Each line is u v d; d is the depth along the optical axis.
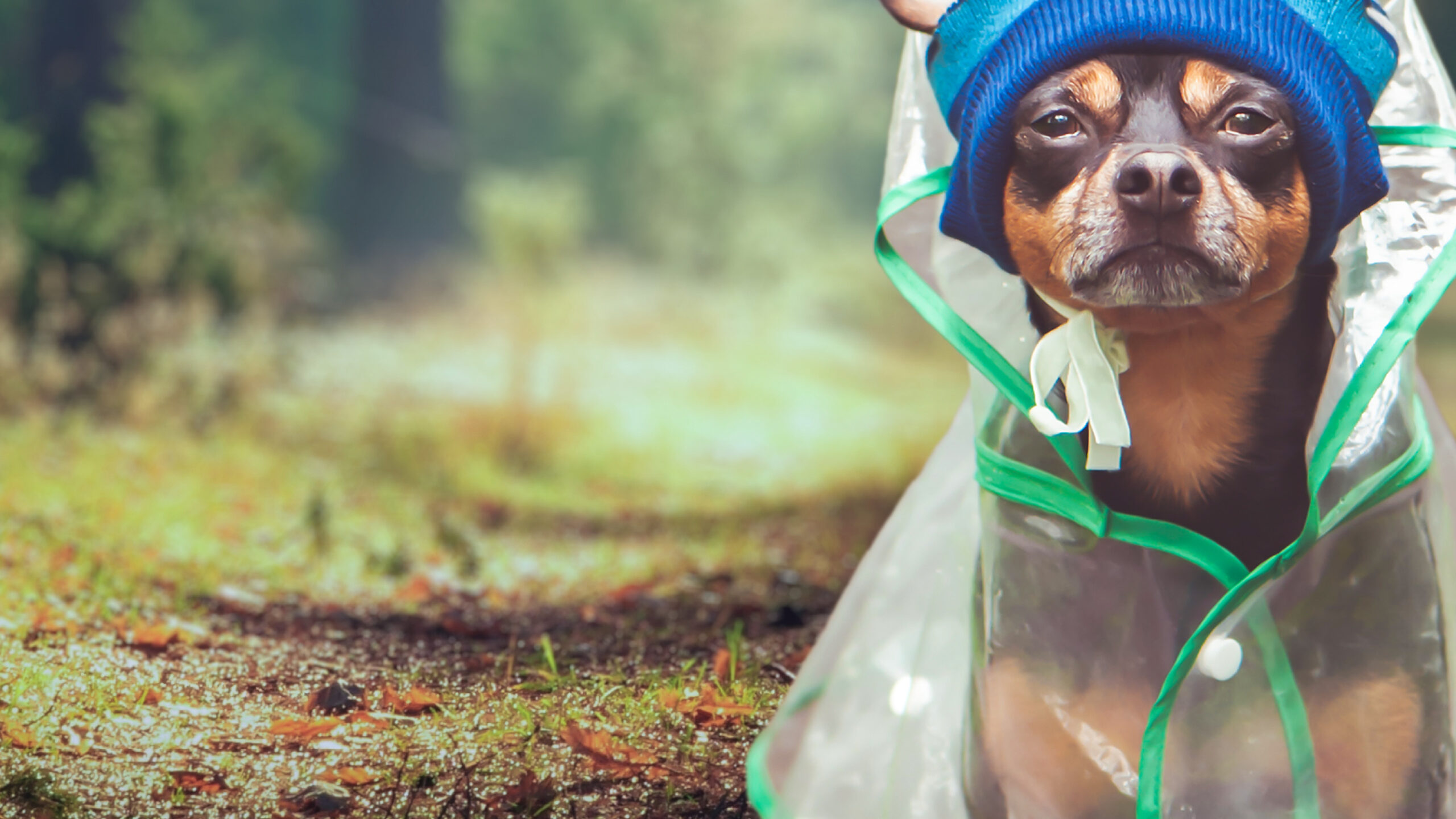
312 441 9.43
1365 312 2.41
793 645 4.57
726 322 18.95
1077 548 2.42
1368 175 2.33
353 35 23.80
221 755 3.37
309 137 12.46
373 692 3.93
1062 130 2.30
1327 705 2.36
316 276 16.20
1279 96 2.23
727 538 7.35
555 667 4.13
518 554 6.84
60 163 12.62
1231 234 2.19
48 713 3.43
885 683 2.69
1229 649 2.30
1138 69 2.27
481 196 12.75
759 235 23.52
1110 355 2.39
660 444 11.19
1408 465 2.37
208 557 5.83
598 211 25.09
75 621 4.41
